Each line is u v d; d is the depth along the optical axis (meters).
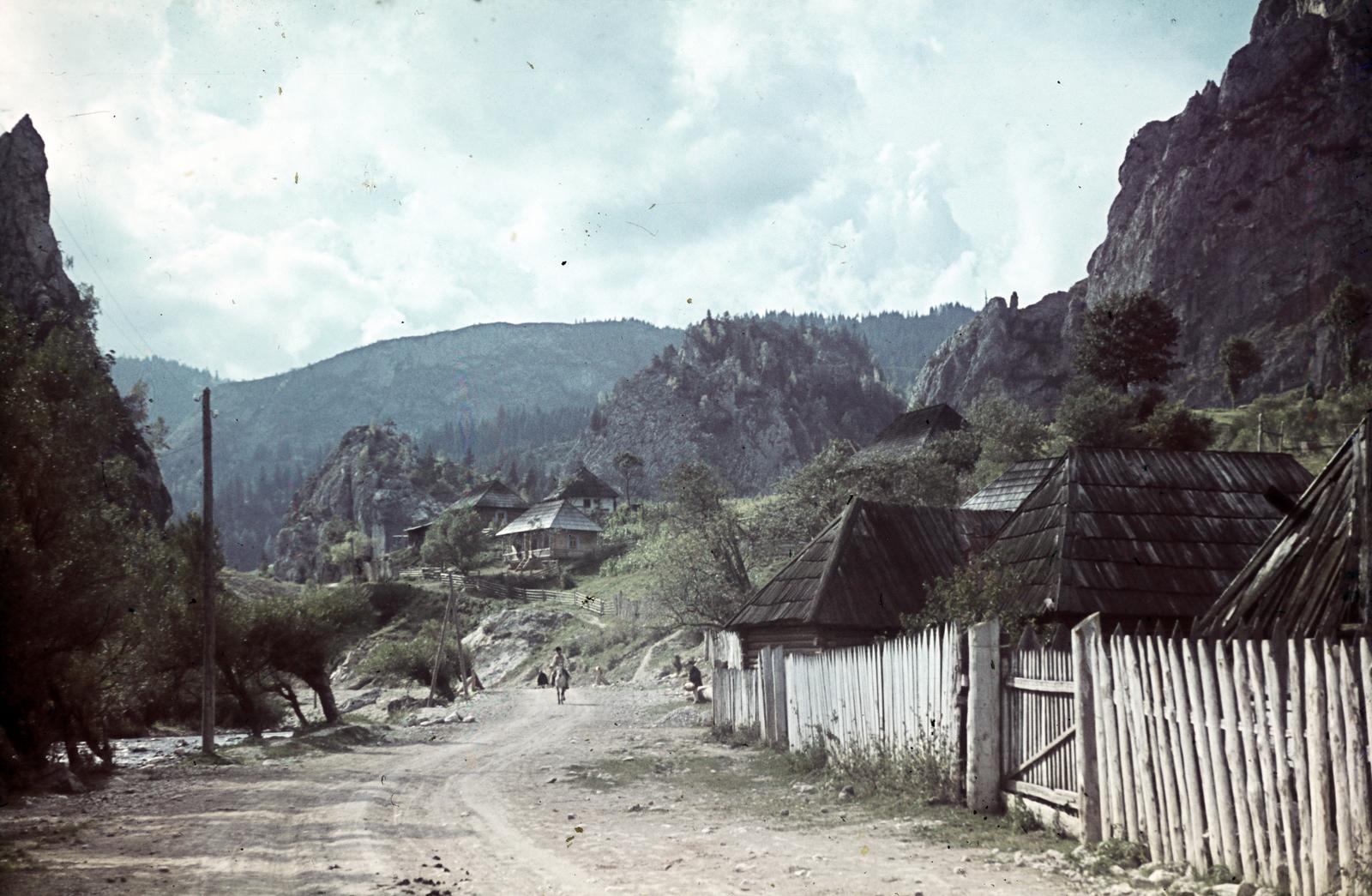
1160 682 9.02
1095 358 118.56
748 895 8.08
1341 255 172.12
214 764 22.83
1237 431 87.25
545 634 86.38
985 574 19.19
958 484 68.62
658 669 66.12
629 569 103.00
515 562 128.00
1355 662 6.80
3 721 18.53
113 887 8.62
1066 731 10.67
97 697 21.55
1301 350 167.88
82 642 19.67
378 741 29.64
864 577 25.48
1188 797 8.56
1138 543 21.56
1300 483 23.36
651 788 16.97
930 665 13.74
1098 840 9.96
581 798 15.65
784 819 13.05
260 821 13.20
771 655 22.30
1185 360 186.50
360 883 8.66
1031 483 39.66
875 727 15.76
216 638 32.94
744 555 57.78
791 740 20.30
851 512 26.91
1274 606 12.38
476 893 8.23
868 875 8.96
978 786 12.29
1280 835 7.49
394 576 120.75
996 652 12.44
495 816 13.48
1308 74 186.38
